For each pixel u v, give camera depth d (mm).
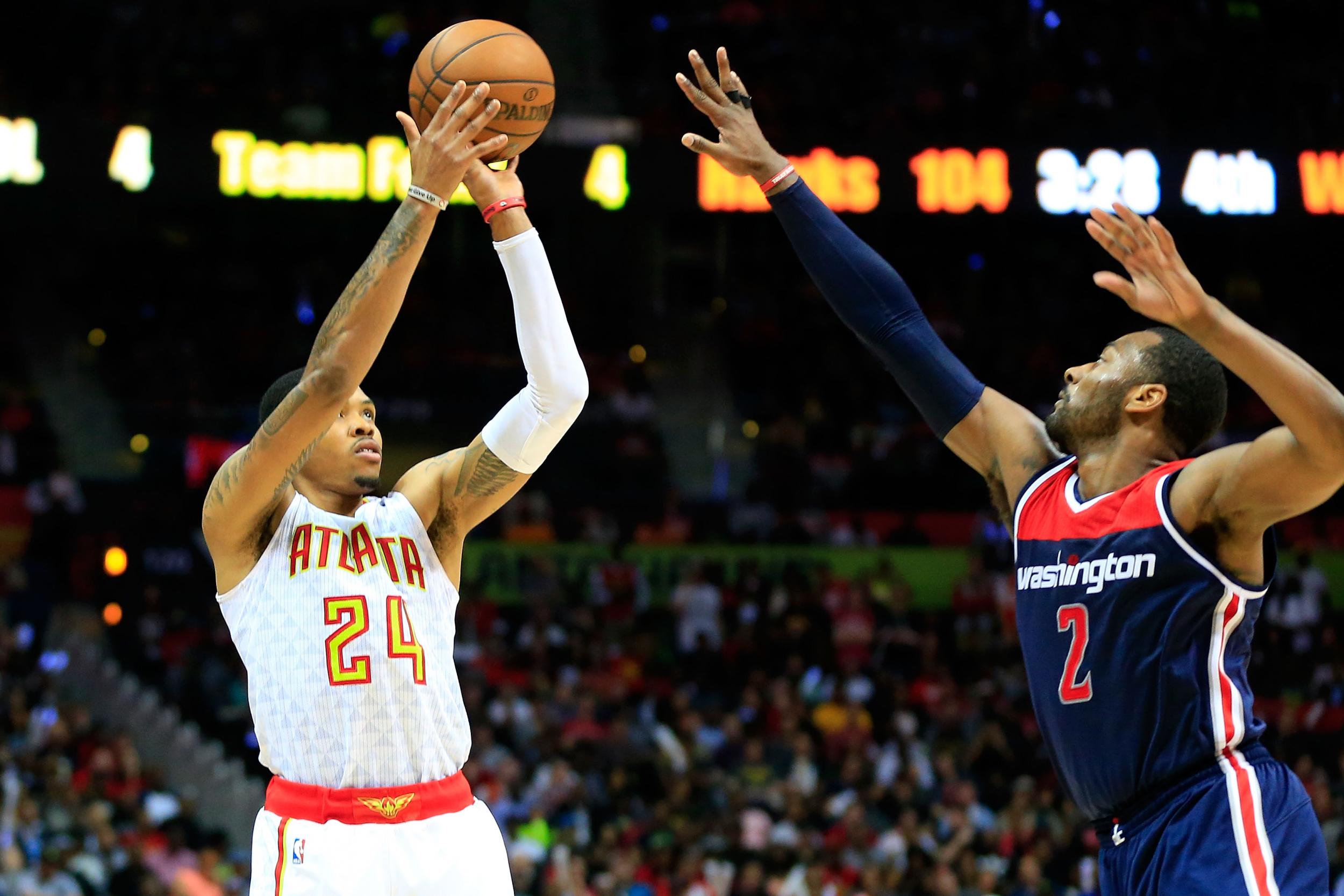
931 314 25594
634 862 13500
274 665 4055
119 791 15047
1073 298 25734
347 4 23266
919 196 18453
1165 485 3648
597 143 18594
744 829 14430
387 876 3965
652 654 18797
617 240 26422
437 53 4371
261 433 3949
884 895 13055
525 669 18141
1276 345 3248
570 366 4250
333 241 25906
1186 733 3592
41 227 18875
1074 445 3941
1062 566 3789
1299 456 3320
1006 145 18469
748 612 19438
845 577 20547
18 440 22078
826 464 23062
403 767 4035
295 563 4121
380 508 4289
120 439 23000
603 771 15789
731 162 4305
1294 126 19016
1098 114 20406
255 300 25891
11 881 12922
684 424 24672
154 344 24938
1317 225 18812
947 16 22891
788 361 25328
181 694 18500
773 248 26469
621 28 23484
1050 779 15930
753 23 22984
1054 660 3771
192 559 20547
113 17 22156
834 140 18500
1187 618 3598
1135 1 21953
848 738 16703
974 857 13570
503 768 15156
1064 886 13633
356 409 4293
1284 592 19500
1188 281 3217
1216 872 3500
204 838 14328
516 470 4266
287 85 21672
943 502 22031
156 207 19250
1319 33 21672
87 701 18516
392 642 4070
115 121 18188
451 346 24938
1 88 21172
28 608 19250
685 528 21281
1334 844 14523
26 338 24859
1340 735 17125
